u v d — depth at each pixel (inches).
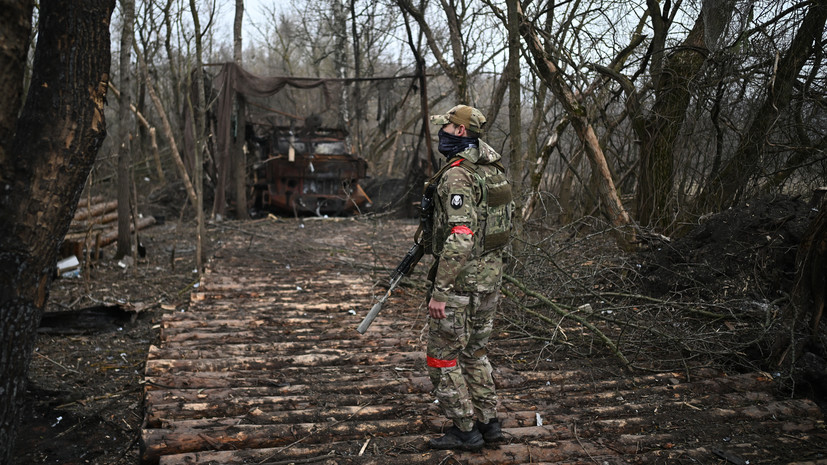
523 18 247.6
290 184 562.6
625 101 261.6
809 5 202.4
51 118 80.7
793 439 119.3
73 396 147.5
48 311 205.5
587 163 342.6
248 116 622.2
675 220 237.1
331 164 563.5
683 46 233.6
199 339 177.6
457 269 99.7
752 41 213.8
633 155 336.2
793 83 212.7
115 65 618.8
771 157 226.4
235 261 318.0
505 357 163.0
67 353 181.9
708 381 144.2
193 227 474.9
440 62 354.0
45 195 79.9
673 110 242.1
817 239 134.3
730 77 224.8
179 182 609.0
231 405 128.1
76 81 81.7
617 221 239.9
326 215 579.2
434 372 109.9
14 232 78.0
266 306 220.7
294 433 116.3
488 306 109.7
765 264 172.9
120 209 312.7
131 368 172.2
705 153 250.5
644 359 161.2
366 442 114.6
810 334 141.0
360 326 109.0
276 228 473.7
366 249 355.9
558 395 138.8
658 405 133.0
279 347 170.7
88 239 255.3
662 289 194.7
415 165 563.2
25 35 73.3
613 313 183.6
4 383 80.0
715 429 122.5
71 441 127.0
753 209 188.7
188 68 295.7
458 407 109.2
